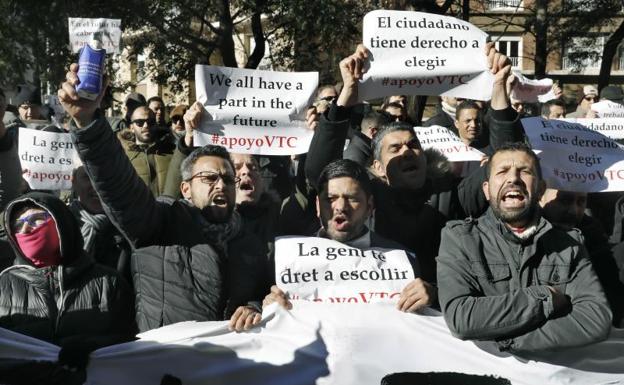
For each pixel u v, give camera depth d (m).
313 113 5.10
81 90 3.82
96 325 3.93
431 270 4.69
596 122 6.27
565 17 23.59
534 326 3.76
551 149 5.03
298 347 3.95
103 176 3.92
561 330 3.81
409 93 4.72
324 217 4.19
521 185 3.96
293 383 3.93
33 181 6.15
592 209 5.97
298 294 4.06
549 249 3.97
